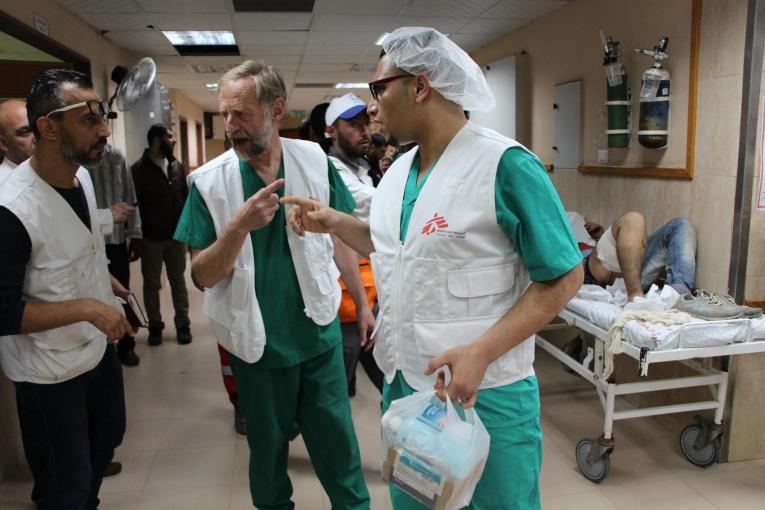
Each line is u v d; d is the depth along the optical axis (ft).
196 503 7.79
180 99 34.68
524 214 3.64
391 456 3.73
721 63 8.72
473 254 3.79
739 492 7.93
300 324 5.80
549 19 14.56
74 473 5.45
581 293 9.23
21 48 16.49
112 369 6.07
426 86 3.86
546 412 10.48
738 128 8.43
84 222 5.59
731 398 8.56
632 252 9.48
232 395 9.65
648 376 10.26
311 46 19.97
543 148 15.16
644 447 9.18
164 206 13.85
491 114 17.53
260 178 5.61
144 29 16.65
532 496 4.19
